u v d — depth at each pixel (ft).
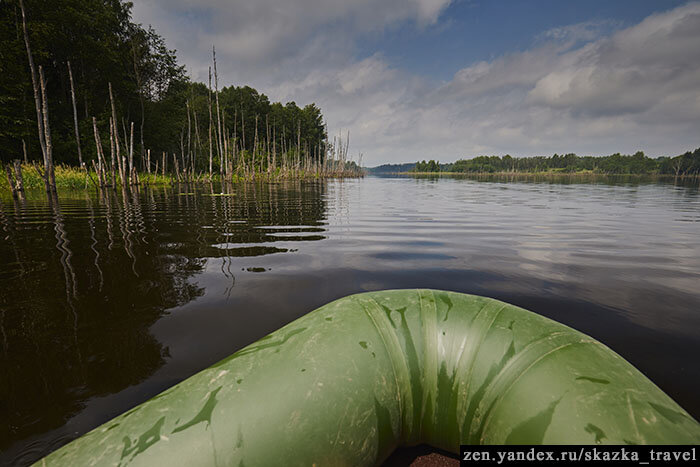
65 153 73.31
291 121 228.22
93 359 5.53
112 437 3.03
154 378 5.01
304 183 105.19
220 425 3.09
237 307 7.90
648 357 5.83
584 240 17.51
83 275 10.17
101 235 16.71
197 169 127.54
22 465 3.43
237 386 3.43
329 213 29.40
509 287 9.81
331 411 3.49
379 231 20.03
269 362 3.73
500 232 19.98
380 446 3.90
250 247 14.84
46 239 15.53
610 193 66.13
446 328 4.44
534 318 4.43
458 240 17.30
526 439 3.34
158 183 75.61
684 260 13.25
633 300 8.74
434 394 4.23
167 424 3.09
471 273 11.25
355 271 11.29
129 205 31.60
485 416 3.81
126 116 90.48
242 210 29.94
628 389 3.27
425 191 72.54
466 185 109.70
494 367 3.93
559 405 3.29
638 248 15.52
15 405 4.36
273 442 3.14
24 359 5.51
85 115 80.94
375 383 3.91
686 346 6.23
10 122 59.88
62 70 73.05
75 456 2.91
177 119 114.42
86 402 4.44
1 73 57.06
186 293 8.80
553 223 23.99
